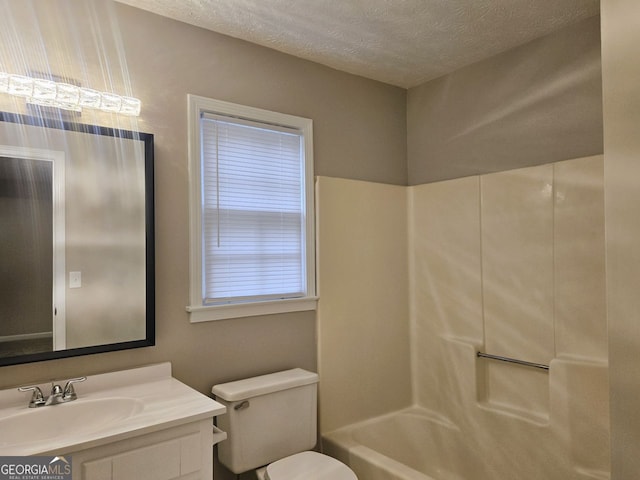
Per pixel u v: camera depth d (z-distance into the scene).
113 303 1.93
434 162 3.03
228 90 2.33
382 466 2.16
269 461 2.15
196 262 2.18
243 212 2.38
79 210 1.87
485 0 2.07
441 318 2.87
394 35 2.39
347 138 2.85
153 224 2.03
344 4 2.07
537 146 2.47
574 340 2.22
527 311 2.42
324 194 2.66
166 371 2.04
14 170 1.74
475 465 2.57
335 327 2.67
